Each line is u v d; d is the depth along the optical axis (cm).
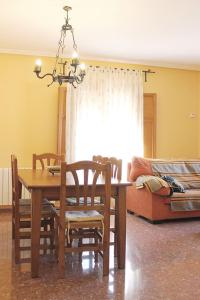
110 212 288
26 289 241
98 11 349
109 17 365
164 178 472
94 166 263
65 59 530
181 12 351
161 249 335
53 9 345
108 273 269
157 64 578
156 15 359
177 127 600
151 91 581
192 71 608
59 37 438
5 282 253
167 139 594
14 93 510
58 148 516
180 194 450
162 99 589
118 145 546
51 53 517
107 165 265
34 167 403
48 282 254
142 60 556
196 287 247
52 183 271
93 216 271
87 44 468
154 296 232
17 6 338
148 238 373
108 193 268
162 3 328
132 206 494
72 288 244
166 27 396
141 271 278
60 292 237
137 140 555
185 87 603
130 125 552
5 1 327
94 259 305
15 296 230
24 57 512
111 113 543
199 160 539
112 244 306
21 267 283
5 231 394
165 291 240
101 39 444
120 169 320
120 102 548
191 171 519
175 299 228
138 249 334
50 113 526
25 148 516
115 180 304
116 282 255
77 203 268
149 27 396
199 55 523
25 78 513
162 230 409
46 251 329
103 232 270
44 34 426
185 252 326
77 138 526
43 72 519
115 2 327
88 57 538
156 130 583
